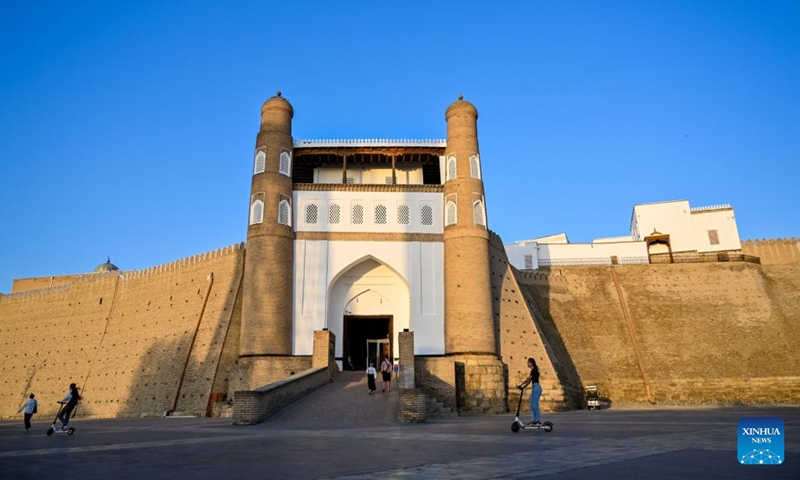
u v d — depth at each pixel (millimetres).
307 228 27281
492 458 6223
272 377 24359
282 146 27641
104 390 31953
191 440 9555
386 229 27625
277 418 14914
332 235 27344
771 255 39438
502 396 24609
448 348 25641
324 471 5594
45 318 38094
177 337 30406
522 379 26391
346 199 27875
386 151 29047
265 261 25812
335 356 27141
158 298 33125
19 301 40125
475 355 24891
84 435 11875
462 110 28531
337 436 9742
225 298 29500
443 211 27922
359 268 28203
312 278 26719
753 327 34219
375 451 7238
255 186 27000
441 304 26734
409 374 19188
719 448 6707
